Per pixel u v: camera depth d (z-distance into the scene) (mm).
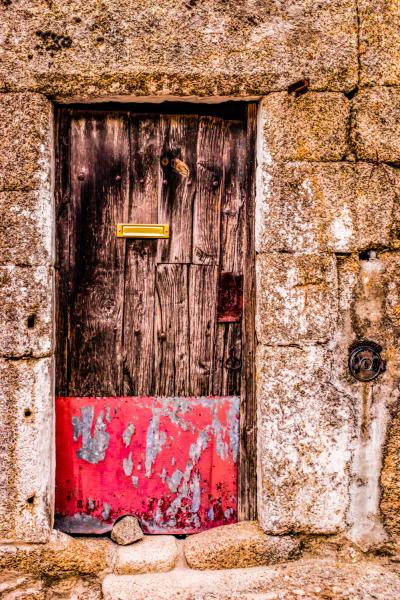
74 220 2326
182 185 2344
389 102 2205
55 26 2121
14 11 2111
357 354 2203
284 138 2180
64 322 2340
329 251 2195
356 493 2232
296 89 2148
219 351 2387
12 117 2123
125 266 2355
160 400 2381
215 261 2365
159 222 2348
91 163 2318
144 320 2371
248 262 2357
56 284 2328
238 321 2383
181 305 2375
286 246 2191
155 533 2395
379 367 2221
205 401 2387
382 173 2211
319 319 2193
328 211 2193
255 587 2076
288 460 2201
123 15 2129
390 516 2250
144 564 2170
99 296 2354
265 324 2205
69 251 2332
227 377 2395
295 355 2199
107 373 2365
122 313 2363
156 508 2393
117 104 2301
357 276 2219
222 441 2395
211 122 2338
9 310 2129
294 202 2189
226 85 2158
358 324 2223
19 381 2133
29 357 2148
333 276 2199
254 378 2367
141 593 2043
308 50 2170
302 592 2061
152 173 2336
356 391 2225
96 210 2330
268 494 2207
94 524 2367
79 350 2352
